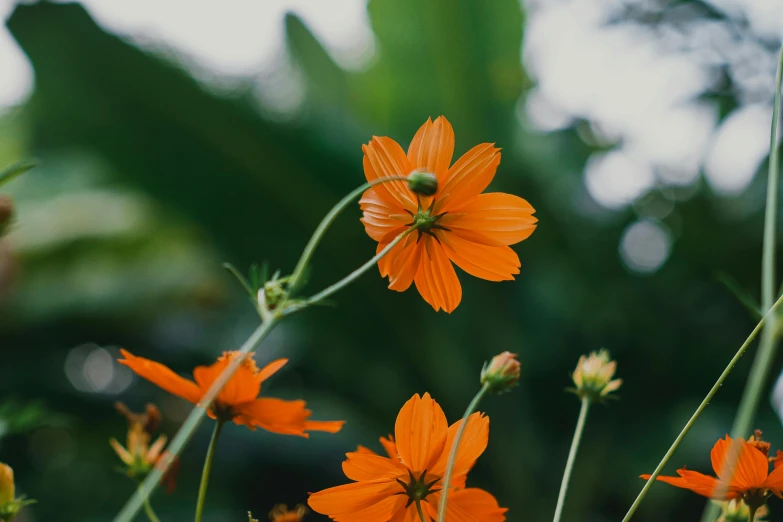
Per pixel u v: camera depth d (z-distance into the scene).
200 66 1.80
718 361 2.03
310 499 0.47
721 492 0.46
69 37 1.69
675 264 2.11
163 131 1.80
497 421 2.14
